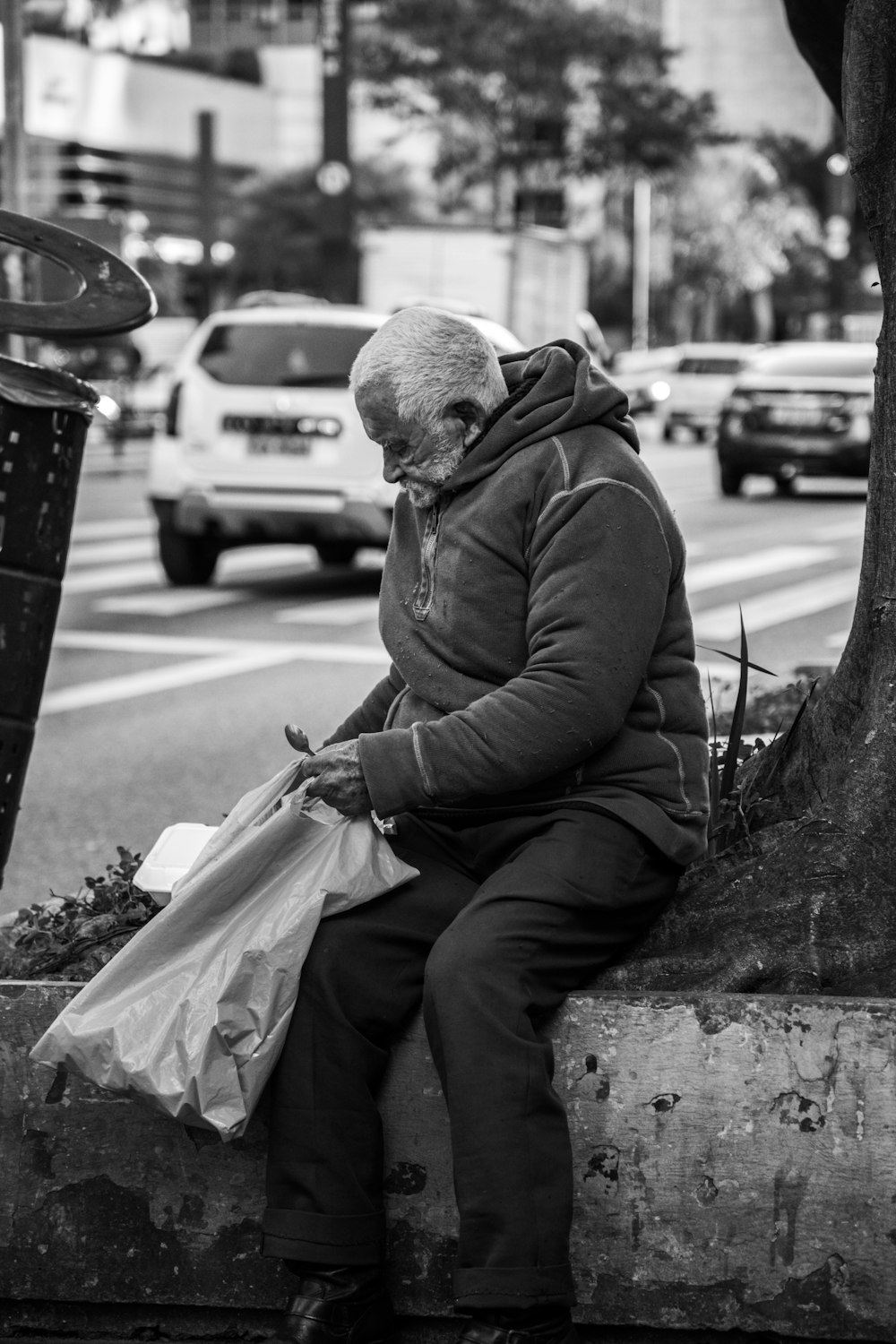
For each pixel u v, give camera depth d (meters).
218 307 56.34
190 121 73.25
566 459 3.45
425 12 54.16
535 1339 3.15
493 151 56.81
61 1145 3.54
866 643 3.96
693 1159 3.37
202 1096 3.23
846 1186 3.34
